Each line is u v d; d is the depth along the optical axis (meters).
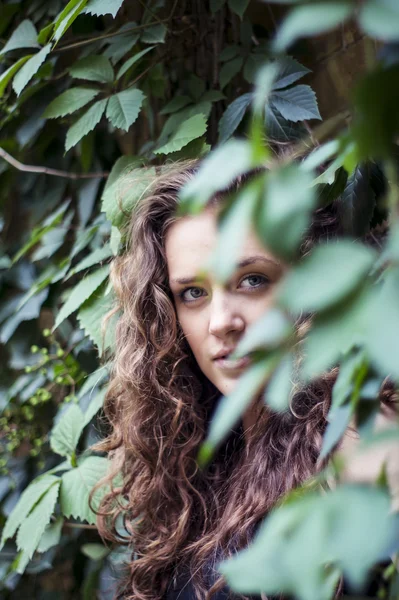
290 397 0.94
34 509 1.31
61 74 1.55
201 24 1.43
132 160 1.34
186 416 1.22
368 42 0.58
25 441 1.83
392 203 0.37
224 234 0.34
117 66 1.50
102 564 1.48
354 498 0.32
